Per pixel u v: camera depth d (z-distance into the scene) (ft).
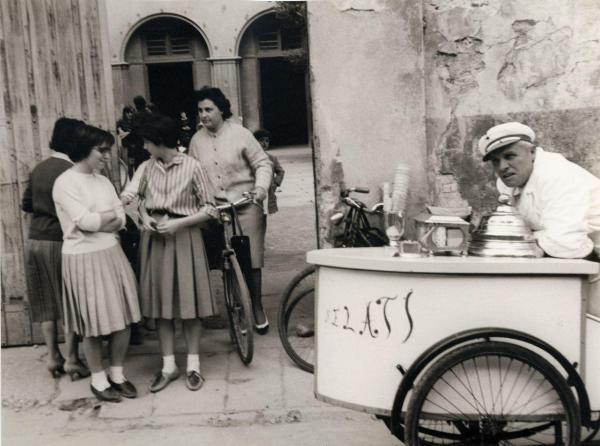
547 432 13.21
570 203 11.03
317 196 17.89
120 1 79.51
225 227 17.48
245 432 14.01
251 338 16.58
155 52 82.12
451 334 10.37
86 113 19.15
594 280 10.84
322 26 17.29
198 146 19.24
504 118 17.21
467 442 11.14
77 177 14.76
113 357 15.51
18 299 18.75
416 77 17.35
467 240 11.05
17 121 18.13
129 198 15.94
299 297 17.20
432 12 17.26
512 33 16.96
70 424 14.51
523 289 10.28
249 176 19.24
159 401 15.33
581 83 16.80
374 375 10.68
